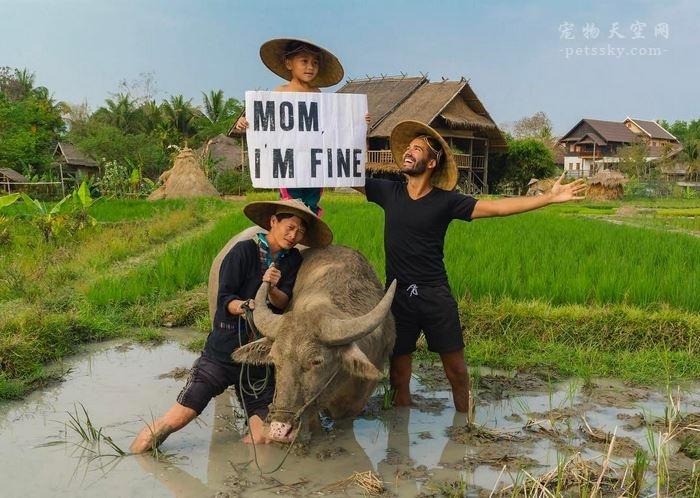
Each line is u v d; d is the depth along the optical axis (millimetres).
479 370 6121
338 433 4711
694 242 12008
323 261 4824
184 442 4512
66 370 5949
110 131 48188
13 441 4469
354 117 5273
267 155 5094
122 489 3822
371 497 3771
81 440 4492
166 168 48750
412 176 4906
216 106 59969
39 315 6695
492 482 3979
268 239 4691
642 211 28594
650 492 3842
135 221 17516
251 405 4578
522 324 6816
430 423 4910
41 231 13266
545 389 5637
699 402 5355
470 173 38875
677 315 6809
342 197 28891
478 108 37562
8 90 59844
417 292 4902
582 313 6883
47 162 44062
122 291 8047
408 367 5164
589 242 11539
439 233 4891
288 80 5742
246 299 4598
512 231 12734
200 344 6633
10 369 5738
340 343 3957
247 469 4117
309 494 3812
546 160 43594
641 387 5703
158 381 5668
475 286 7703
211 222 18422
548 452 4395
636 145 57344
